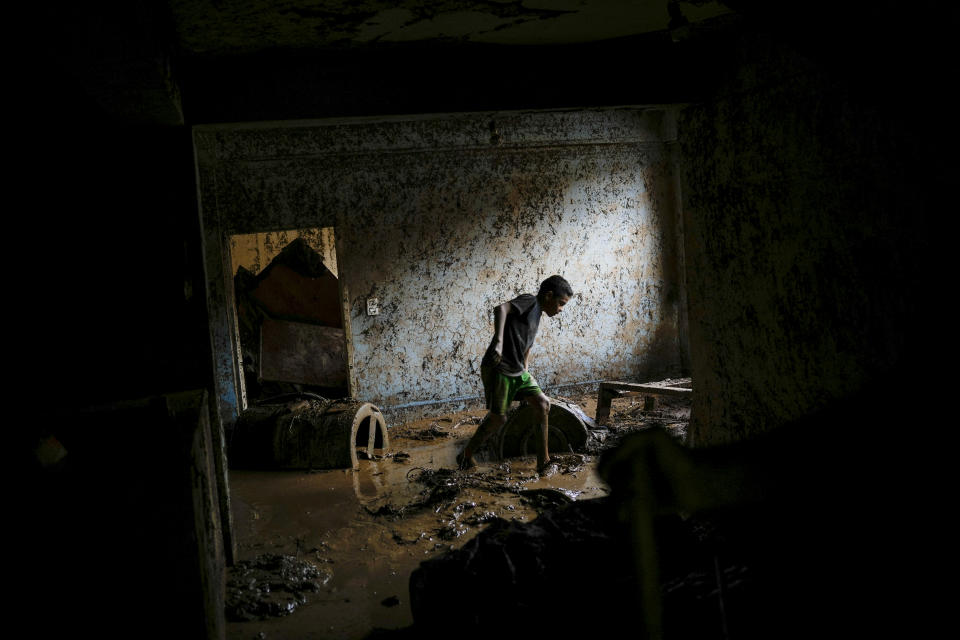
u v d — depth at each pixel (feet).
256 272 38.78
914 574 4.02
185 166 13.99
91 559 7.09
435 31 12.57
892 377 4.69
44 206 13.71
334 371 30.45
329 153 27.63
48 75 12.86
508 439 23.18
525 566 10.05
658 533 9.10
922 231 8.21
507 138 30.04
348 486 21.58
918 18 5.76
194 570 7.30
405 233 29.09
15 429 8.07
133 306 14.08
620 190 32.58
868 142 9.19
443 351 30.01
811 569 4.31
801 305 11.07
